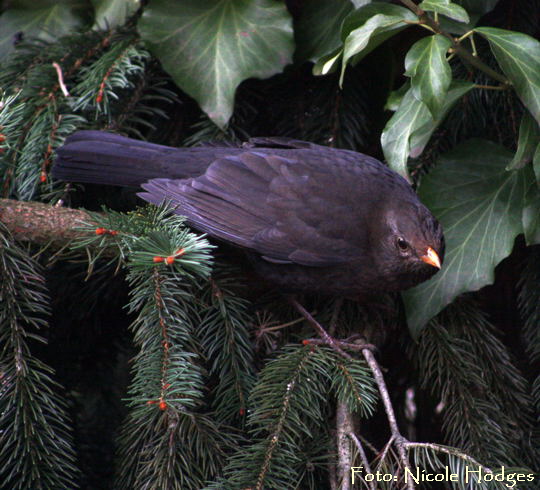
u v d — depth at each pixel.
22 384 4.65
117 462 5.37
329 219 5.64
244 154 5.84
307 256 5.64
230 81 5.82
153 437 4.95
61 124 5.91
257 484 4.48
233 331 5.23
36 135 5.83
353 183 5.75
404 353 6.65
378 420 6.71
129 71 5.90
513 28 6.19
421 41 4.80
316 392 4.92
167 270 4.94
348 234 5.63
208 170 5.74
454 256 5.55
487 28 4.98
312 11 6.16
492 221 5.54
